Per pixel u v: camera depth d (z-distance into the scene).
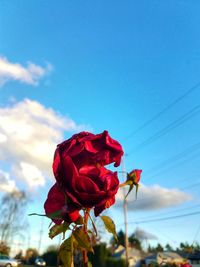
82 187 0.21
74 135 0.23
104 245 8.31
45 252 11.83
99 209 0.22
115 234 0.26
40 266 10.26
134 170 0.30
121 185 0.30
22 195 11.36
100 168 0.22
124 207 7.36
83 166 0.22
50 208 0.23
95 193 0.21
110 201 0.22
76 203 0.21
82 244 0.23
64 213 0.22
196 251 7.86
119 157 0.23
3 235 10.71
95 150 0.22
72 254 0.24
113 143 0.22
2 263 7.04
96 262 8.23
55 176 0.22
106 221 0.26
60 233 0.24
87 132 0.23
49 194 0.23
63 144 0.22
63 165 0.21
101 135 0.22
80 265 0.24
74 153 0.22
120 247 11.85
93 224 0.22
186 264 1.18
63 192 0.22
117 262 8.43
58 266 0.24
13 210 11.16
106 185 0.22
